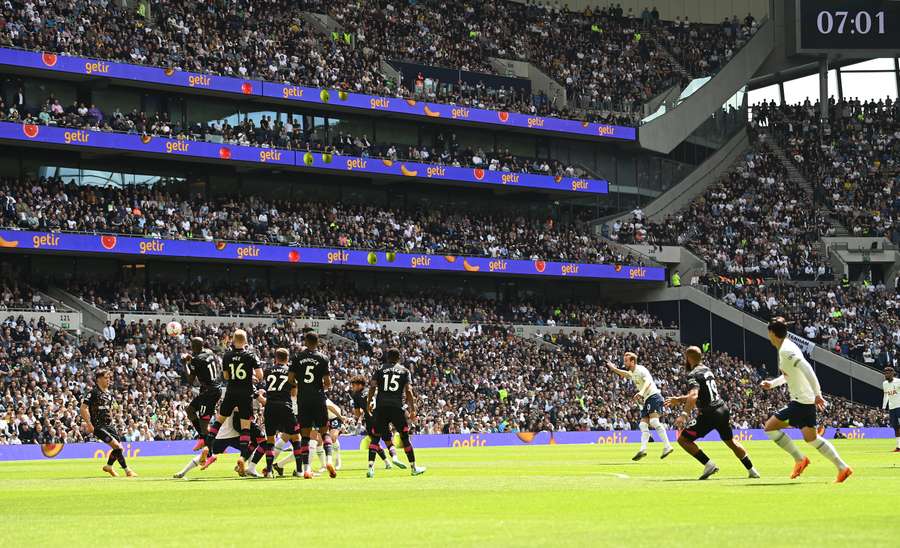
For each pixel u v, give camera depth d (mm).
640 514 14906
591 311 86375
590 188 88375
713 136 98375
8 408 49938
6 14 66250
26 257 68875
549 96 90875
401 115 80875
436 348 72625
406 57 85125
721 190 94562
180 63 71500
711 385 22094
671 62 98750
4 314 60781
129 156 73250
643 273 87062
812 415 20109
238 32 76938
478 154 85688
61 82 70750
